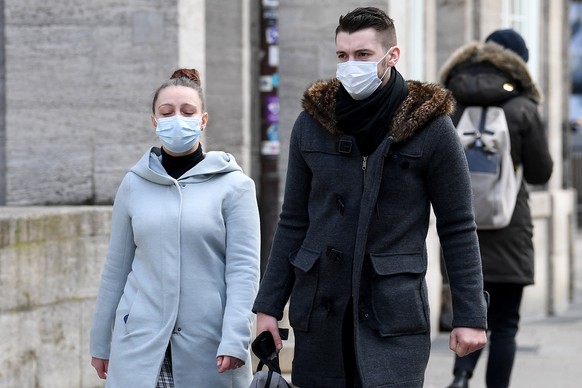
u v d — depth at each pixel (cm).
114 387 784
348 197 719
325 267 720
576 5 5572
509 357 1178
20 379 1098
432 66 1806
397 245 716
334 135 725
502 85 1195
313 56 1534
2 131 1379
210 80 1591
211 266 788
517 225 1186
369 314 712
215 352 782
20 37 1358
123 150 1341
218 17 1591
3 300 1073
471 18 1880
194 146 801
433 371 1461
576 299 2270
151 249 785
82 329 1185
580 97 5588
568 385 1390
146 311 782
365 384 702
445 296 1766
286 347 1311
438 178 720
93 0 1341
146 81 1334
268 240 1705
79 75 1348
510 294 1186
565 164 2233
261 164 1709
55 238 1141
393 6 1523
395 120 712
